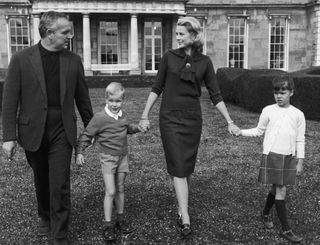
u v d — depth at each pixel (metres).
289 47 29.72
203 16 28.83
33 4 25.33
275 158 4.10
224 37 29.23
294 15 29.48
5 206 4.95
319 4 27.89
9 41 27.88
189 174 4.30
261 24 29.38
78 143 4.15
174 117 4.27
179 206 4.45
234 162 6.81
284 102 4.12
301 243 4.05
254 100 12.34
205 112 12.30
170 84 4.32
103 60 28.14
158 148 7.80
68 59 3.95
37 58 3.82
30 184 5.75
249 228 4.38
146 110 4.41
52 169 3.84
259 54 29.64
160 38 28.14
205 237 4.18
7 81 3.83
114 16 27.69
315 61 28.70
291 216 4.69
